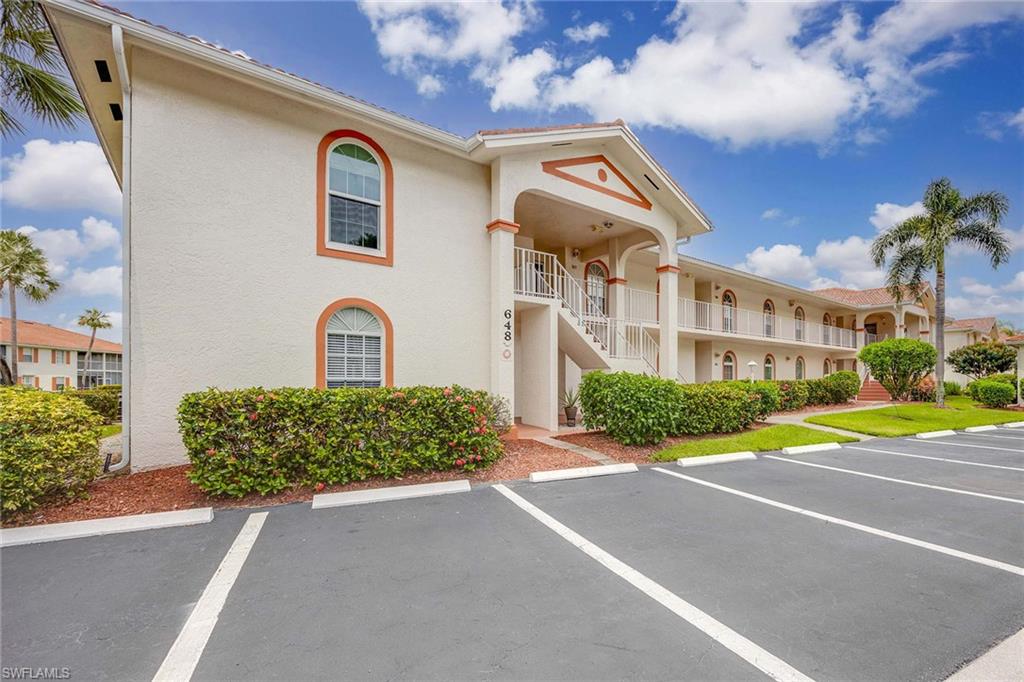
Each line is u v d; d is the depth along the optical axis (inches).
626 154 449.4
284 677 90.1
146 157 249.8
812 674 92.7
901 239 703.7
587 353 474.0
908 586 133.8
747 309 844.0
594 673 92.0
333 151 316.2
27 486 178.2
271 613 114.8
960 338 1256.8
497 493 230.7
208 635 105.0
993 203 625.3
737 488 245.4
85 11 216.2
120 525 173.6
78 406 212.8
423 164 354.6
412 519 189.3
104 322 1344.7
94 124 324.8
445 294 360.8
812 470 293.3
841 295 1154.7
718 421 396.5
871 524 189.6
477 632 106.7
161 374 250.5
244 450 210.8
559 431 420.2
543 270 527.8
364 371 323.9
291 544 160.9
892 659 98.3
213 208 268.1
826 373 1066.7
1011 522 193.9
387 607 118.2
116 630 107.0
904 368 646.5
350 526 179.9
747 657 98.2
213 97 270.4
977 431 513.7
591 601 122.3
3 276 821.9
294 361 293.1
